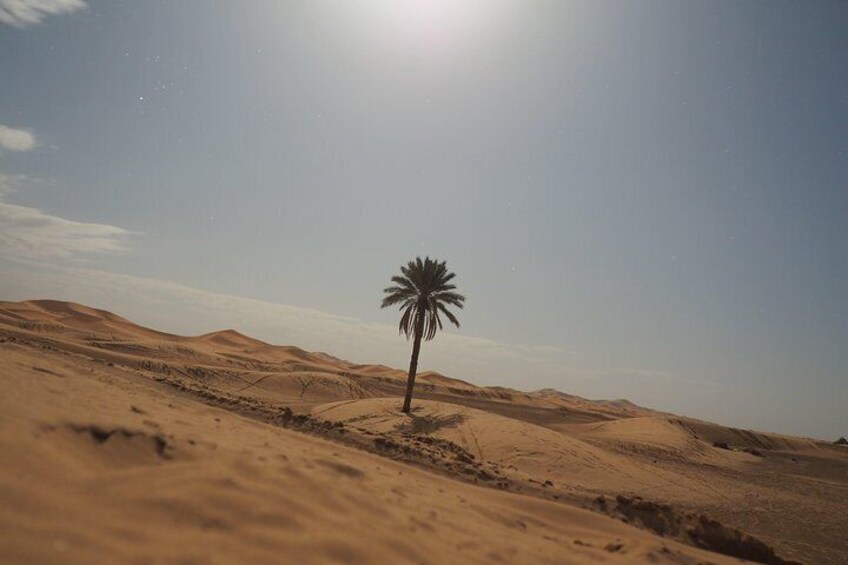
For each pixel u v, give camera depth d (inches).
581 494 518.0
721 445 2573.8
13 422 201.9
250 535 170.4
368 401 1469.0
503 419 1235.9
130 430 242.7
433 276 1403.8
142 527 156.6
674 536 448.8
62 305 5216.5
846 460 3408.0
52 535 134.8
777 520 807.1
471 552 223.3
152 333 5388.8
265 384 2126.0
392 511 245.3
